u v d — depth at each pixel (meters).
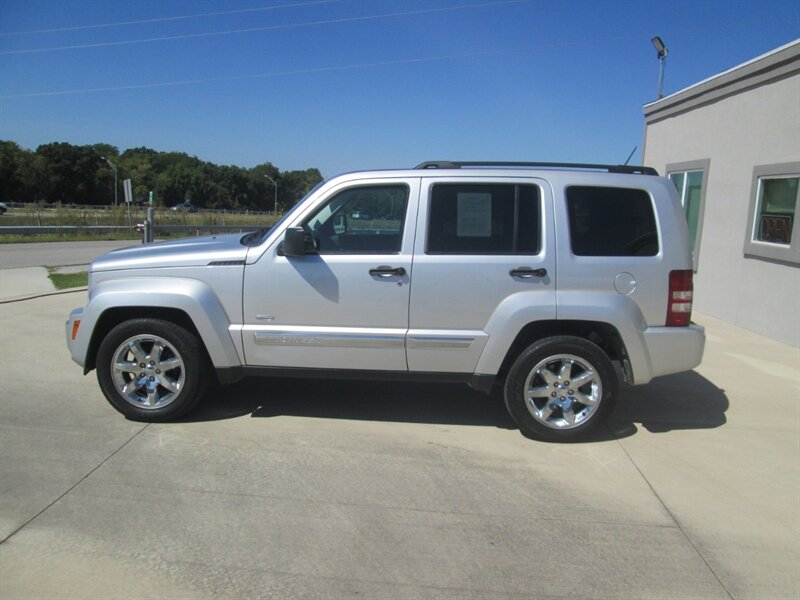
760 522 3.53
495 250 4.49
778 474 4.16
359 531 3.32
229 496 3.65
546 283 4.45
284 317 4.61
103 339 4.84
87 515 3.40
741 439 4.76
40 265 16.38
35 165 83.25
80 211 35.69
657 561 3.13
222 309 4.62
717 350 7.55
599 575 3.00
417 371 4.61
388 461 4.20
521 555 3.15
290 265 4.55
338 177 4.63
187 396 4.70
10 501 3.53
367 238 4.60
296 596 2.78
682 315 4.52
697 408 5.46
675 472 4.15
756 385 6.16
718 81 9.46
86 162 90.12
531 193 4.51
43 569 2.91
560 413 4.64
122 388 4.72
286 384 5.84
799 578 3.02
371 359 4.60
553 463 4.24
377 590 2.84
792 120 7.79
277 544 3.18
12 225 30.91
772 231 8.26
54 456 4.14
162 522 3.35
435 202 4.53
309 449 4.37
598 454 4.41
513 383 4.53
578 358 4.49
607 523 3.48
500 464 4.20
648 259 4.48
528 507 3.63
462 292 4.47
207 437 4.52
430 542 3.24
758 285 8.52
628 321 4.43
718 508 3.68
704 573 3.04
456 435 4.71
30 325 8.02
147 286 4.61
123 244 26.23
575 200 4.51
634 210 4.53
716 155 9.67
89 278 4.74
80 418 4.84
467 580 2.94
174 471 3.96
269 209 116.00
